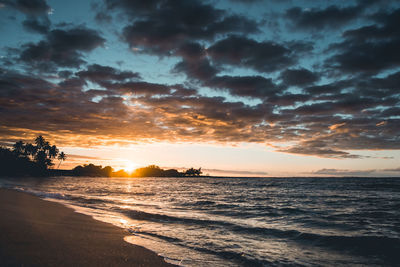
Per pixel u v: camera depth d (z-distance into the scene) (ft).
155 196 102.06
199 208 61.87
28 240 20.30
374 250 24.95
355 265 20.93
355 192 134.10
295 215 50.49
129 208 56.24
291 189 168.55
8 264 14.58
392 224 39.70
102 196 92.17
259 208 62.28
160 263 18.57
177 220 41.27
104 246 21.53
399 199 90.89
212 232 32.89
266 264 20.80
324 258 22.77
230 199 91.25
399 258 22.56
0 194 62.34
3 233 21.79
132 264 17.56
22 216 32.55
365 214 51.19
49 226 27.76
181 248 24.12
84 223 32.94
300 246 26.91
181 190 158.10
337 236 29.76
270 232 33.55
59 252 18.03
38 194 79.41
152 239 27.12
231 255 22.77
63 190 117.70
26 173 417.08
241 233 32.83
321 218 46.21
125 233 28.89
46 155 475.72
